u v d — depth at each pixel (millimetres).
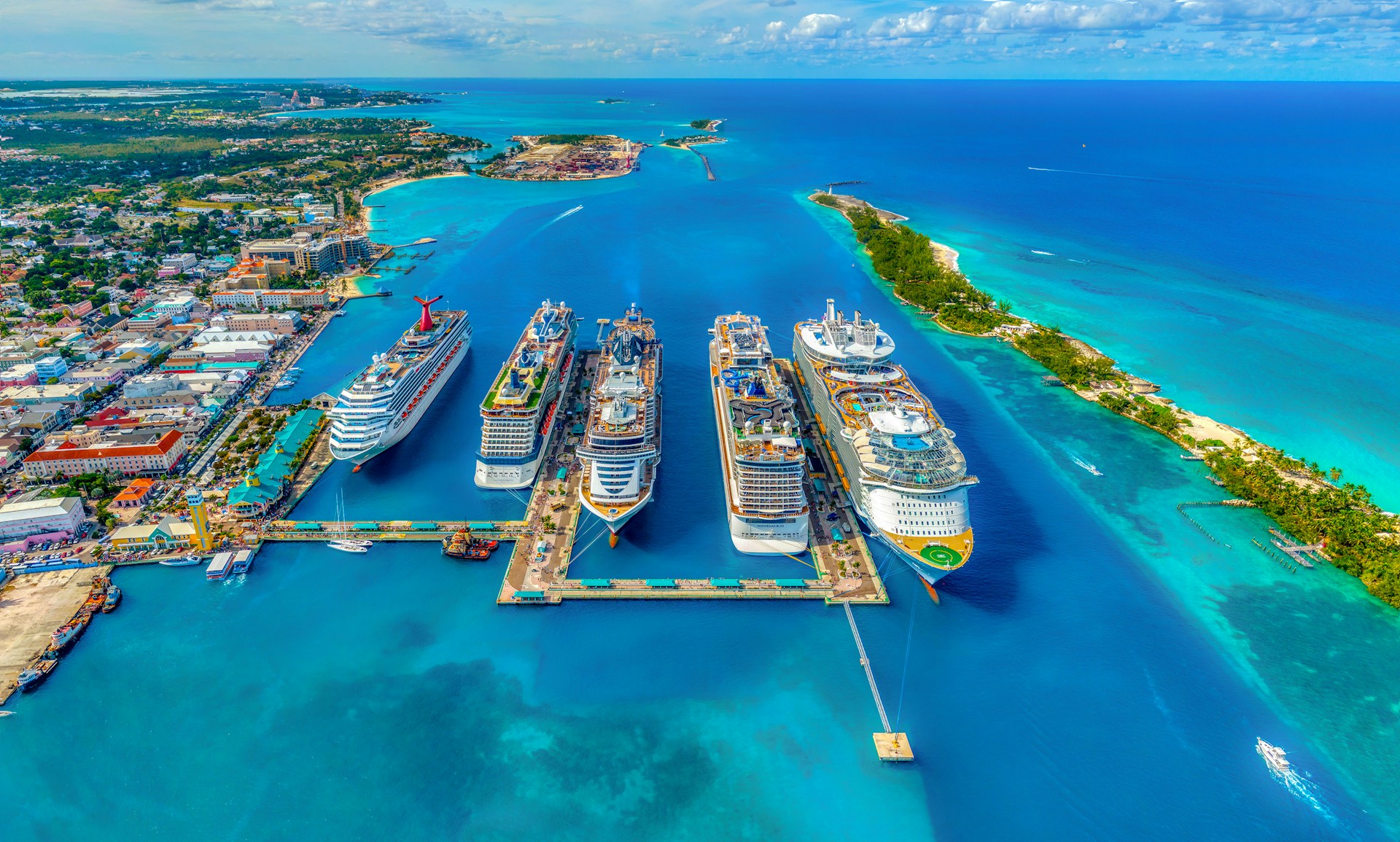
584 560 185750
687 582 177875
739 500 189125
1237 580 185500
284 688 151250
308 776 134375
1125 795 133750
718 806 130750
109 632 163500
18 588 173875
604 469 192875
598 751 139750
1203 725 146875
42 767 135625
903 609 172625
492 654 160000
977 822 129000
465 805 130125
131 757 137375
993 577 184625
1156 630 169375
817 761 138625
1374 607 177375
